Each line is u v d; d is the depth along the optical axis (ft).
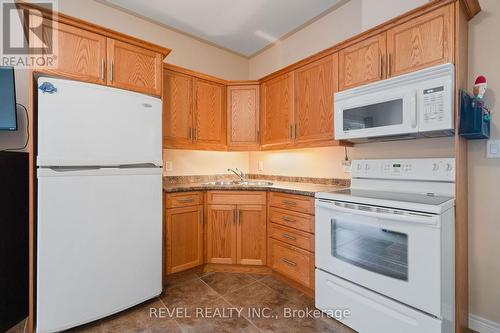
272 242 7.59
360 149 7.27
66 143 4.93
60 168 4.92
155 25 8.91
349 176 7.65
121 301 5.63
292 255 6.93
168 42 9.22
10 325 5.21
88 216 5.20
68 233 4.99
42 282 4.75
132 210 5.79
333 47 6.73
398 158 6.34
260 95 9.33
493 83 5.01
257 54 11.31
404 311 4.47
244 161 11.42
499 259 4.98
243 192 7.91
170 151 9.14
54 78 5.04
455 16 4.68
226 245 7.98
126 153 5.69
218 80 9.19
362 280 5.06
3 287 5.11
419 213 4.29
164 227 7.16
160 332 5.12
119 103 5.59
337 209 5.42
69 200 4.99
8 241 5.24
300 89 7.80
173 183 9.12
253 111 9.39
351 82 6.35
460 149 4.82
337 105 6.31
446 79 4.57
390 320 4.62
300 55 9.36
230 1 7.68
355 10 7.62
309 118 7.52
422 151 5.97
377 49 5.81
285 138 8.33
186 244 7.59
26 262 5.62
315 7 7.99
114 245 5.53
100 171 5.33
